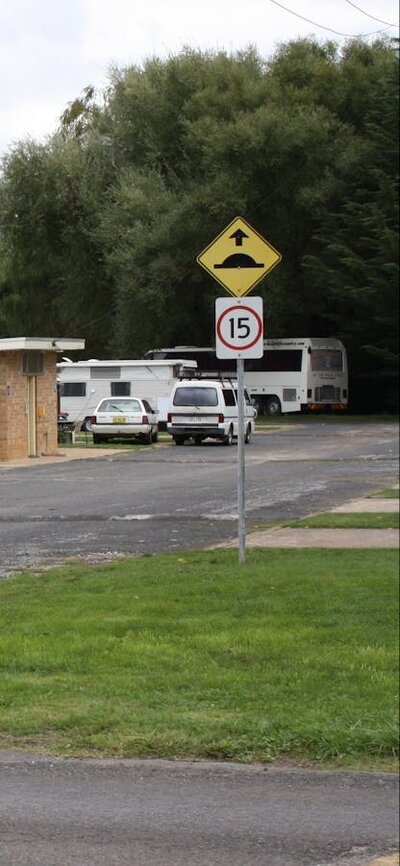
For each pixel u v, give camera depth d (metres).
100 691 11.77
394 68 86.38
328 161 88.19
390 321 87.38
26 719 10.68
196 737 10.13
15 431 51.91
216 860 7.64
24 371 52.41
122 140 92.88
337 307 93.75
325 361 90.56
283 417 89.38
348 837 8.06
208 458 52.00
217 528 26.72
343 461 48.75
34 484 39.31
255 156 86.56
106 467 47.25
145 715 10.86
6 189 92.75
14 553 22.61
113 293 94.12
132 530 26.42
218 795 8.89
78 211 92.06
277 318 90.69
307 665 13.02
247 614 16.05
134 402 64.06
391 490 35.69
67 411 78.06
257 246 19.58
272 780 9.26
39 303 96.38
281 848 7.85
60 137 93.94
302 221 90.31
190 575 19.39
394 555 21.88
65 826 8.23
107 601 16.92
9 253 94.50
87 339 96.31
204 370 89.19
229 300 19.72
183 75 90.69
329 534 25.30
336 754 9.84
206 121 86.88
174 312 89.56
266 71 92.44
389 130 86.69
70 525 27.44
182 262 86.12
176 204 86.31
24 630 14.80
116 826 8.23
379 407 99.00
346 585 18.27
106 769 9.51
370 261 85.44
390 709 11.13
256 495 34.72
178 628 15.12
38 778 9.27
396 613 16.08
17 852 7.75
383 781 9.26
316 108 88.25
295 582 18.58
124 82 92.19
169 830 8.17
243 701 11.42
